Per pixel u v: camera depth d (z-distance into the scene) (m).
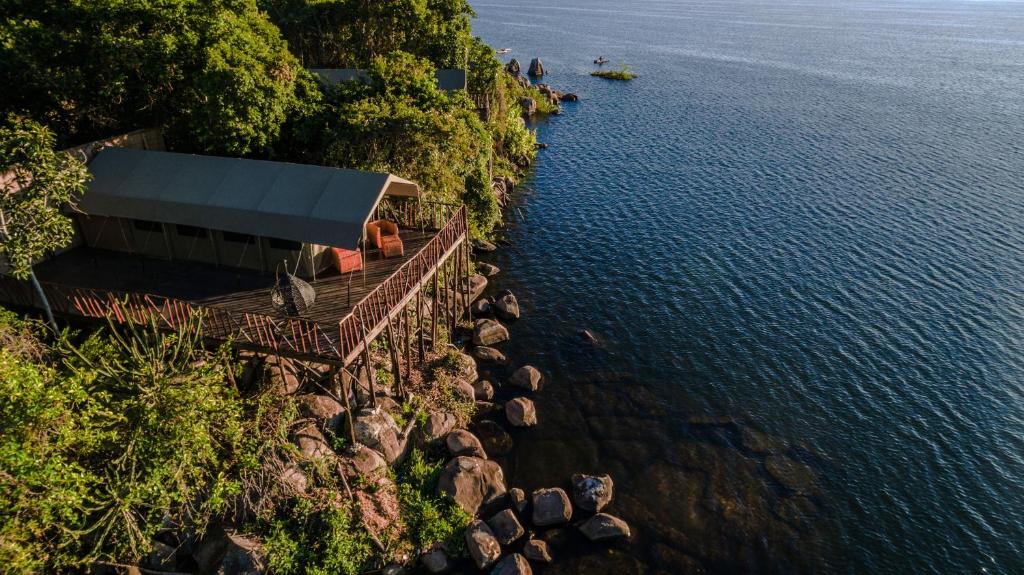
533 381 29.88
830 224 50.50
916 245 46.50
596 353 33.03
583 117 87.00
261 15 35.22
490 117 61.69
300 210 23.83
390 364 27.56
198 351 20.52
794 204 54.84
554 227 49.56
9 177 21.95
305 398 22.95
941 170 63.72
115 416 16.70
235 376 21.64
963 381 31.34
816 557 21.89
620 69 126.62
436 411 26.30
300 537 19.45
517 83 90.50
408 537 20.97
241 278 25.19
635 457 26.00
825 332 35.44
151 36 28.62
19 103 27.66
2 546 14.35
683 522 23.02
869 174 62.69
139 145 29.03
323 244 23.09
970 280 41.22
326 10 57.22
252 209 23.91
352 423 22.84
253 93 28.75
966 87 112.31
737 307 38.00
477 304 36.25
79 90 27.91
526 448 26.17
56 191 19.00
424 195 33.50
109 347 19.64
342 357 20.44
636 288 40.09
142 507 18.31
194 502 19.17
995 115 89.06
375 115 31.67
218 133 28.78
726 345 34.12
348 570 19.38
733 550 22.00
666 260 44.12
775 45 175.12
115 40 27.48
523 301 38.06
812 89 109.06
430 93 35.69
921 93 106.12
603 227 49.75
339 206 23.92
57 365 19.38
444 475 23.00
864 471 25.73
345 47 59.66
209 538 18.94
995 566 21.83
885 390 30.66
